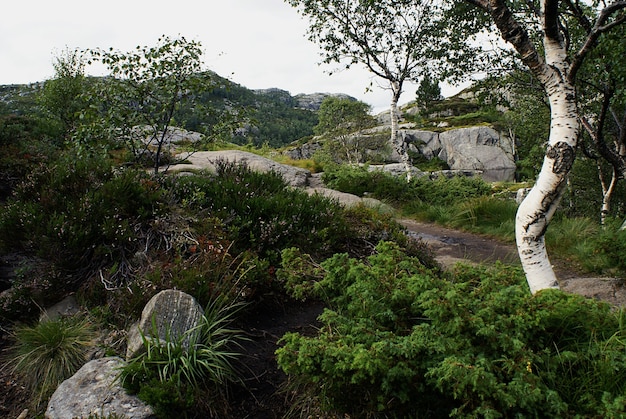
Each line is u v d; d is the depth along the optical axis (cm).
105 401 287
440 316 276
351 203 1052
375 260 386
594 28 370
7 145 770
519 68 1041
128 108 651
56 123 1235
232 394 329
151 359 318
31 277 433
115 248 463
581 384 256
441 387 237
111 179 555
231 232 511
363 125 4738
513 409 234
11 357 366
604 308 301
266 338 405
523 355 250
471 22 1089
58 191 523
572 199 1435
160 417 284
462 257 761
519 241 377
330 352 255
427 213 1133
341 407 281
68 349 352
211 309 395
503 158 4388
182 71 661
